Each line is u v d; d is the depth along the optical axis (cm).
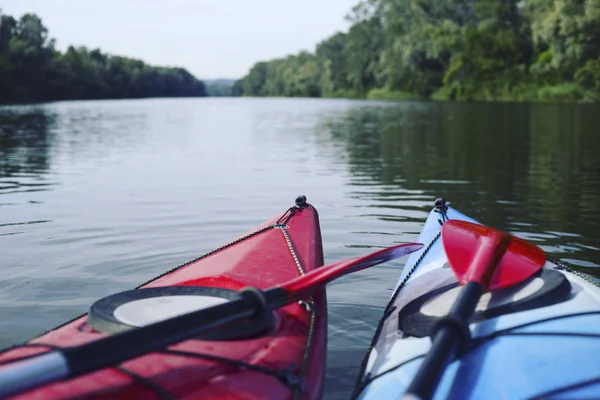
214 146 1120
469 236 236
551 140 1179
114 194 593
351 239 415
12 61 5969
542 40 3941
